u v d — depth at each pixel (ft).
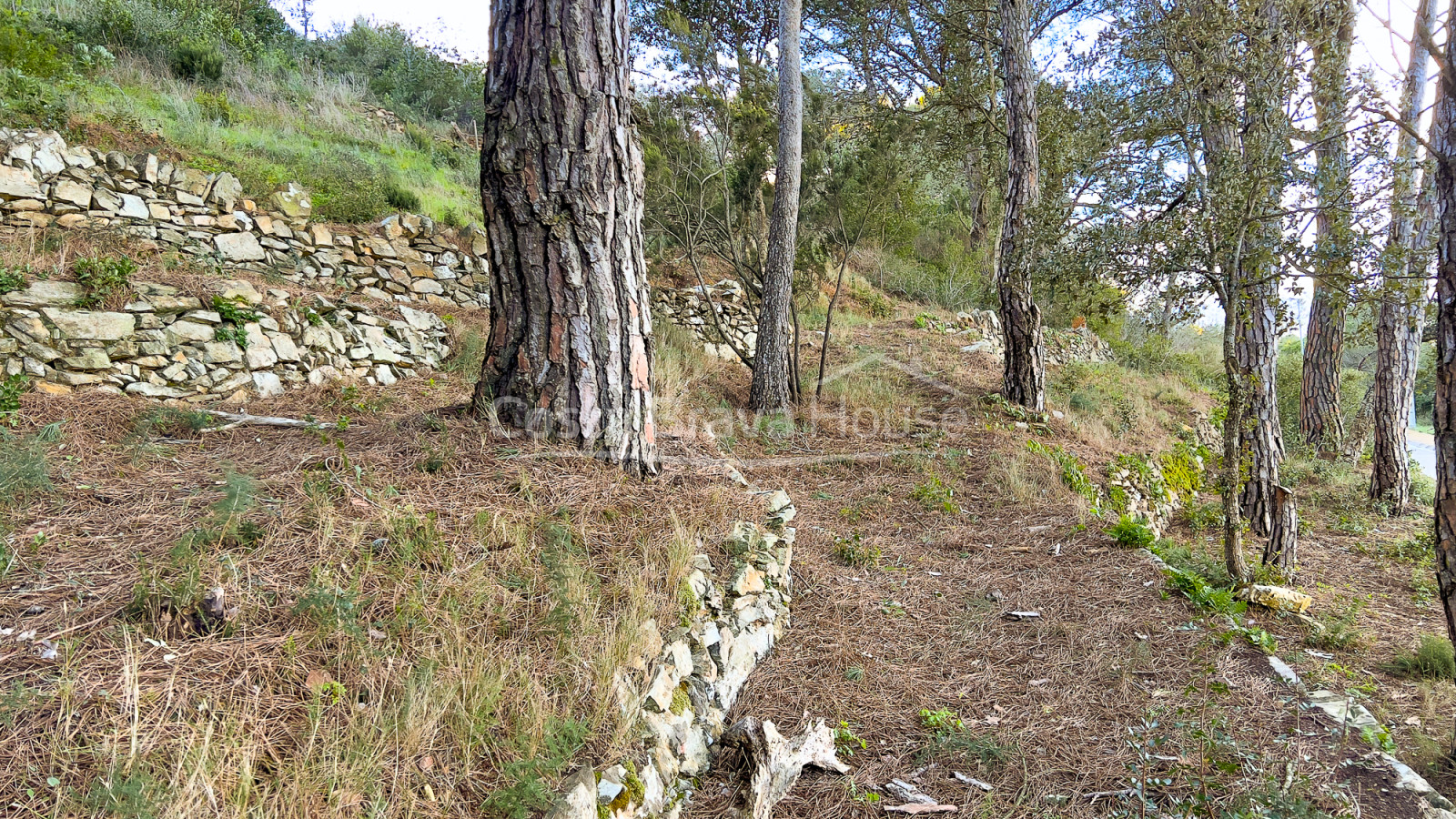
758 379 29.66
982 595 16.78
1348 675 14.99
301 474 11.89
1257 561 23.67
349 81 48.49
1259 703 12.52
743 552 13.48
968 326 48.19
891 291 53.47
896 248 57.93
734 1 43.37
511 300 14.24
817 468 25.14
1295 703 12.50
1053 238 22.70
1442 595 11.84
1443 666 15.37
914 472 25.09
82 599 8.10
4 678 6.74
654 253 37.47
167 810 5.69
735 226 36.40
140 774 5.88
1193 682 13.11
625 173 14.38
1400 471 33.32
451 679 8.03
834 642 14.07
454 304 27.63
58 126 21.52
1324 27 18.51
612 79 13.98
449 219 31.89
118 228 19.40
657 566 11.44
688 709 9.88
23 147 18.45
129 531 9.70
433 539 10.37
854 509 21.83
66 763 5.99
